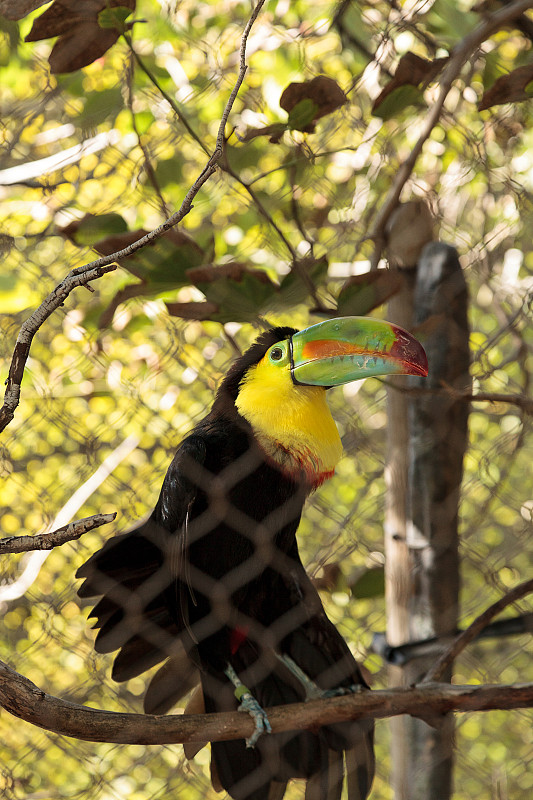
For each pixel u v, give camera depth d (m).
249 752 4.60
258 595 4.78
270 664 4.73
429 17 6.05
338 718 4.05
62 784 4.92
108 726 3.60
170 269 4.52
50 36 4.03
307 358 4.88
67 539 3.03
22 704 3.43
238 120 5.95
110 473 5.60
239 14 6.07
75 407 5.52
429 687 4.07
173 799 5.30
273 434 4.86
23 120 4.28
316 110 4.64
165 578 4.57
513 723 7.15
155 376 5.83
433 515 5.25
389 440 5.54
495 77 5.12
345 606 6.07
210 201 5.70
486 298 7.62
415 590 5.26
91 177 5.15
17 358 3.17
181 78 5.72
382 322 4.86
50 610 4.45
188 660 4.61
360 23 5.91
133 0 4.01
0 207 4.78
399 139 6.56
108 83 5.13
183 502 4.47
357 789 4.48
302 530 6.97
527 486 7.18
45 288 4.76
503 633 4.90
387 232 5.54
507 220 6.51
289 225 6.21
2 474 4.55
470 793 6.61
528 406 5.05
